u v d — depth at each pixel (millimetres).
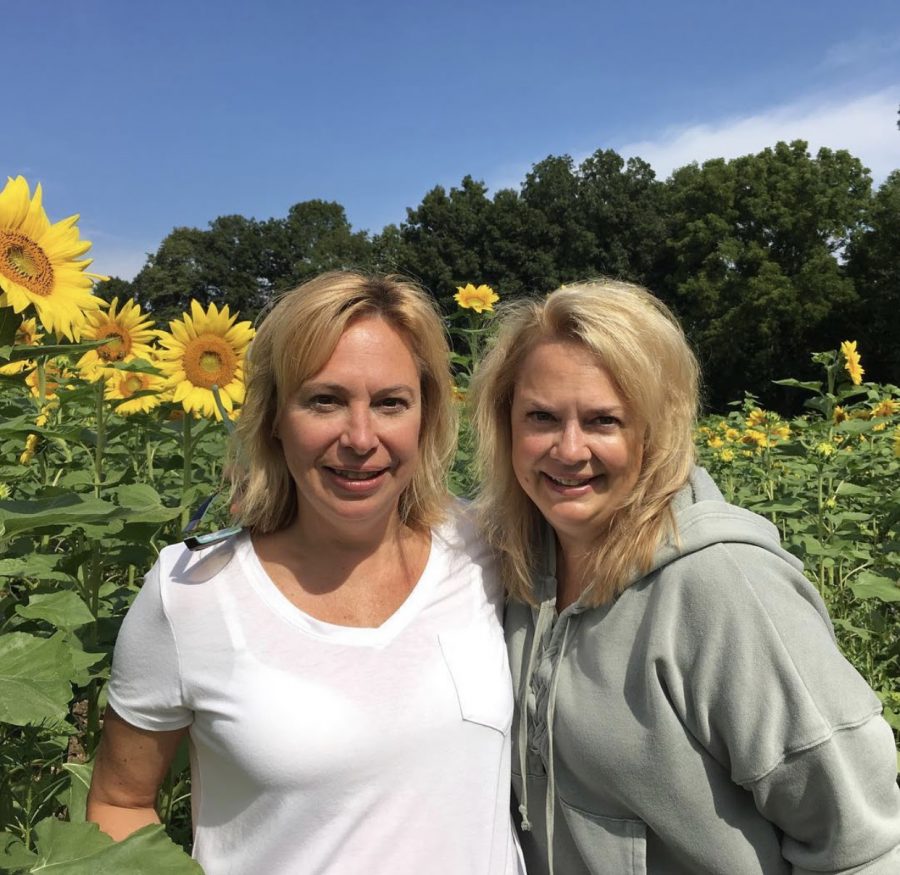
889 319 37375
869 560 4590
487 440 2150
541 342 1962
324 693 1728
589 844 1932
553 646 2004
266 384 1918
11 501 1954
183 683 1754
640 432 1899
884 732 1692
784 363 39531
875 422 5527
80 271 2973
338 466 1797
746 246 40969
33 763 2477
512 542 2080
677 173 52594
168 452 4555
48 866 1462
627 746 1820
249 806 1742
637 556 1842
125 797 1891
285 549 1919
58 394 3293
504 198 49875
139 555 2816
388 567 1950
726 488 5926
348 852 1720
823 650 1702
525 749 2021
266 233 69500
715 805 1789
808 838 1735
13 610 2488
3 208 2803
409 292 1897
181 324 3545
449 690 1812
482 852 1829
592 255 49656
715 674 1729
